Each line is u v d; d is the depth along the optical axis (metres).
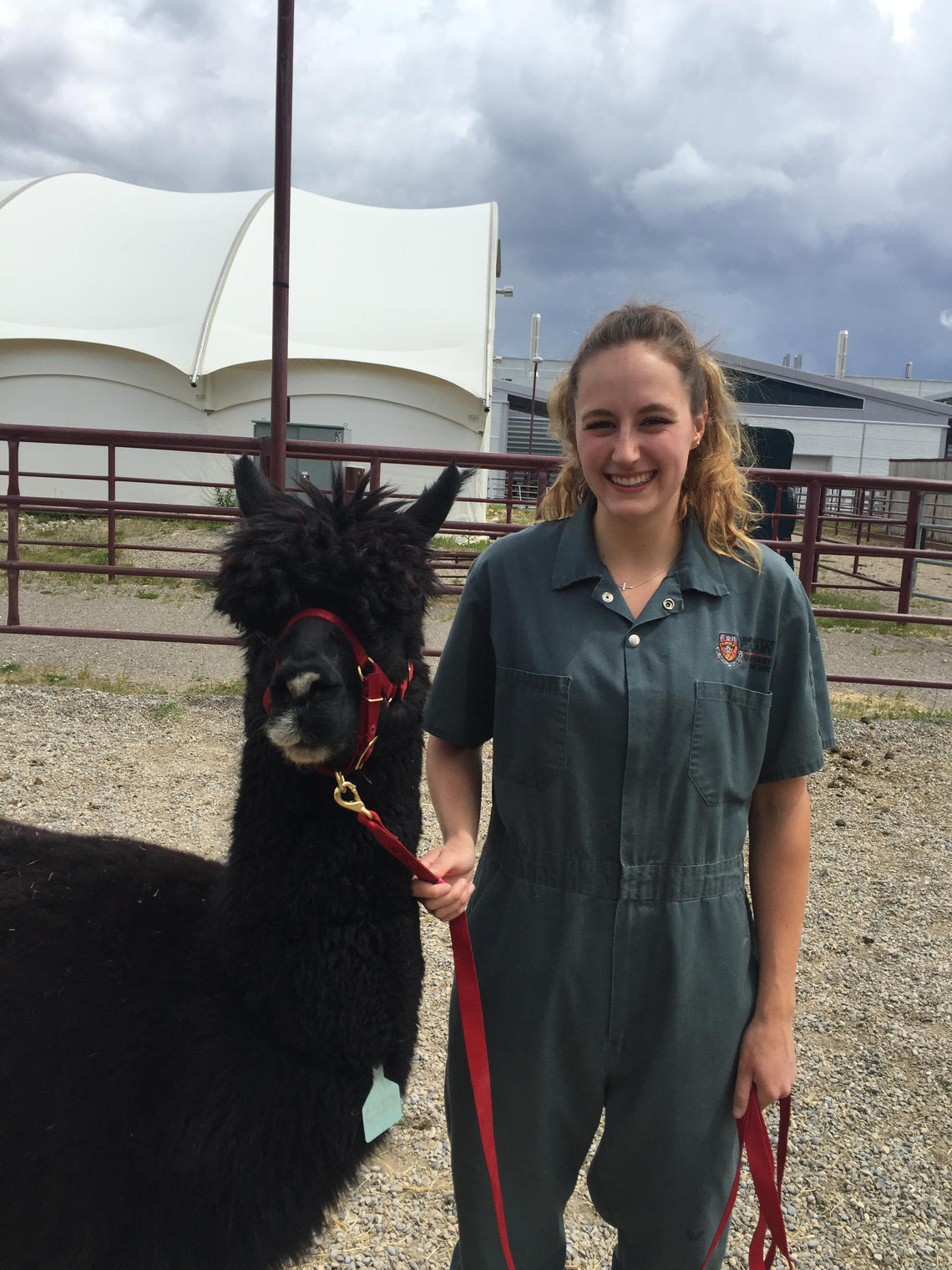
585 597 1.64
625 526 1.64
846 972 3.68
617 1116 1.69
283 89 5.72
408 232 26.73
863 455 38.41
